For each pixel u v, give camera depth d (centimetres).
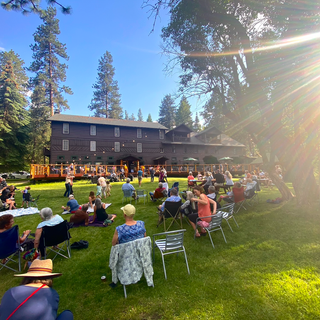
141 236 321
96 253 440
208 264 380
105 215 635
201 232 524
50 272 201
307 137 713
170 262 393
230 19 778
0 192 834
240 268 362
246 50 797
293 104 720
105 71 5053
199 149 3616
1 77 2664
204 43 910
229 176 1020
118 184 1612
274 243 455
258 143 862
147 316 261
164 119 6119
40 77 3425
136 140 3189
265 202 830
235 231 539
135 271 301
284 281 317
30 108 3472
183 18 830
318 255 393
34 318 155
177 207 540
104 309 275
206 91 1012
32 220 663
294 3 646
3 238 357
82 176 2080
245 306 270
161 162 3306
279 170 1359
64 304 288
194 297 291
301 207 700
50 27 3625
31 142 3331
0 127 2438
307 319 244
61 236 405
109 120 3162
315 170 764
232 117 941
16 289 168
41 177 1897
